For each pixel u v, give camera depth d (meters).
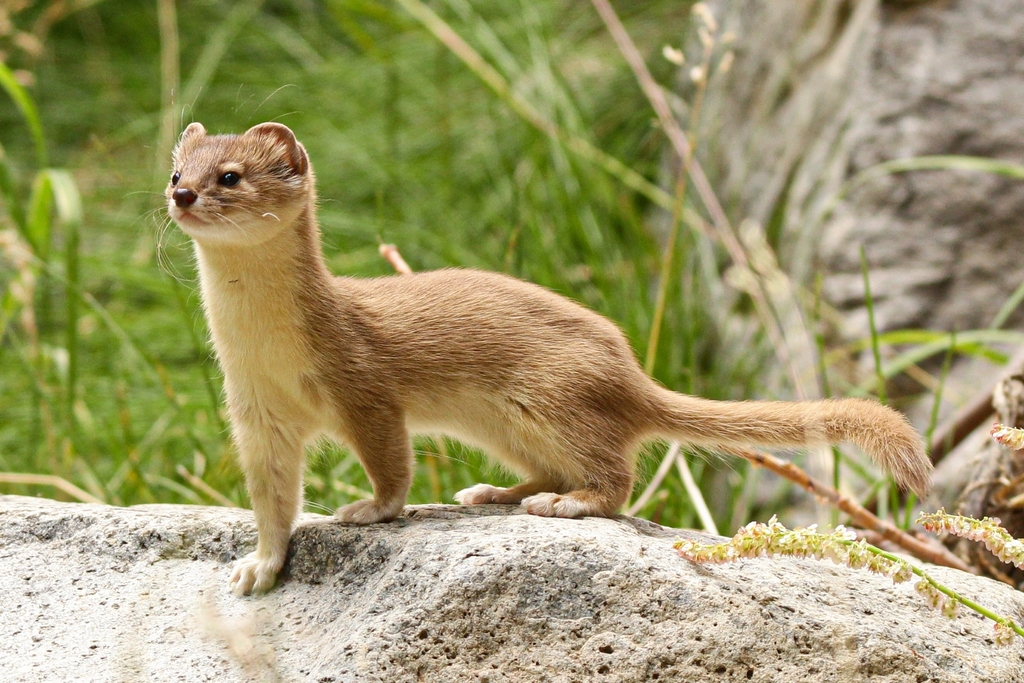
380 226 10.73
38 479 10.90
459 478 10.87
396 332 7.15
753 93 15.75
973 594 6.58
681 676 5.75
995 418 9.95
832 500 8.64
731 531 11.41
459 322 7.25
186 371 14.45
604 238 14.98
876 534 8.94
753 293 12.38
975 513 8.77
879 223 13.21
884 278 13.05
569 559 6.03
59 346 15.06
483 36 16.33
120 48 21.27
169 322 15.21
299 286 6.99
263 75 19.38
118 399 12.67
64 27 21.83
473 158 17.00
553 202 15.08
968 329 12.83
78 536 7.03
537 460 7.47
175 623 6.45
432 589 6.01
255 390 7.09
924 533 9.97
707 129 16.41
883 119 13.38
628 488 7.26
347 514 6.95
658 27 19.20
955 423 10.10
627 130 17.31
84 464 12.34
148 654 6.14
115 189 17.67
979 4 13.51
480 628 5.92
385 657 5.79
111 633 6.37
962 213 13.02
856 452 12.28
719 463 13.32
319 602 6.53
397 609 6.00
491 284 7.56
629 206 15.82
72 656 6.17
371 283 7.61
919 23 13.59
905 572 5.52
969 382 12.64
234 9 21.22
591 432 7.17
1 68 11.90
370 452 7.03
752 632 5.84
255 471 6.98
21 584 6.76
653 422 7.46
